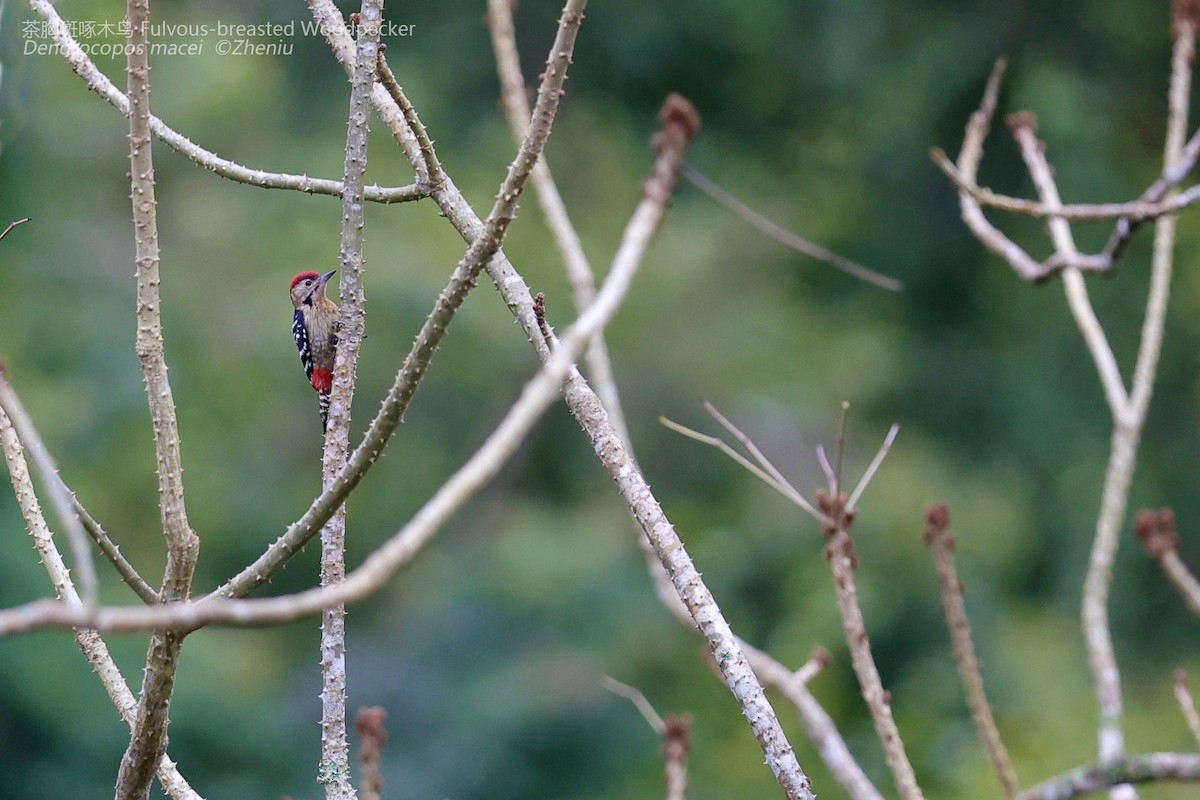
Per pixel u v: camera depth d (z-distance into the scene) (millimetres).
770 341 20047
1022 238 20859
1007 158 20906
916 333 21375
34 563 13609
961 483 19469
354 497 17922
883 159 21359
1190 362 19953
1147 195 5973
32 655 13453
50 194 16906
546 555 17625
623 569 17781
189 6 18859
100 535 4035
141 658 14219
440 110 19906
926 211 21344
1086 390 20391
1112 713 6090
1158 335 6617
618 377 19141
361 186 4695
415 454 18047
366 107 4652
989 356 20906
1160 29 20328
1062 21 20656
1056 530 19891
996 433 20641
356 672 16938
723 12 20516
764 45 20750
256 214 18406
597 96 21047
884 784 13688
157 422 4051
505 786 16250
